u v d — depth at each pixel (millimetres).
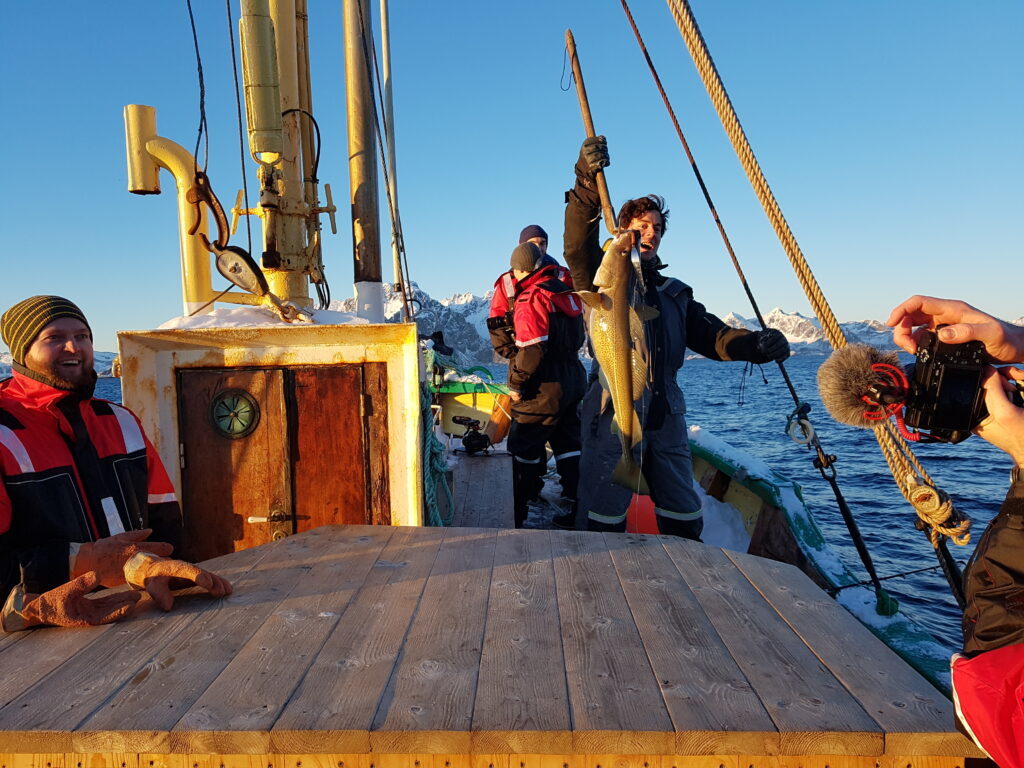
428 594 2352
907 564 7578
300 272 4418
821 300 1932
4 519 2359
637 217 3869
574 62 2979
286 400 3764
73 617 2109
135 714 1656
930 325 1336
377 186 4617
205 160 4105
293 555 2734
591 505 3980
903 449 1571
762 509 5234
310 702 1697
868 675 1803
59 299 2570
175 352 3756
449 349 8719
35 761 1632
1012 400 1241
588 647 1969
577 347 5391
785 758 1586
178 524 2891
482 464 6488
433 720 1615
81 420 2578
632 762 1599
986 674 1211
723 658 1899
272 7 4332
